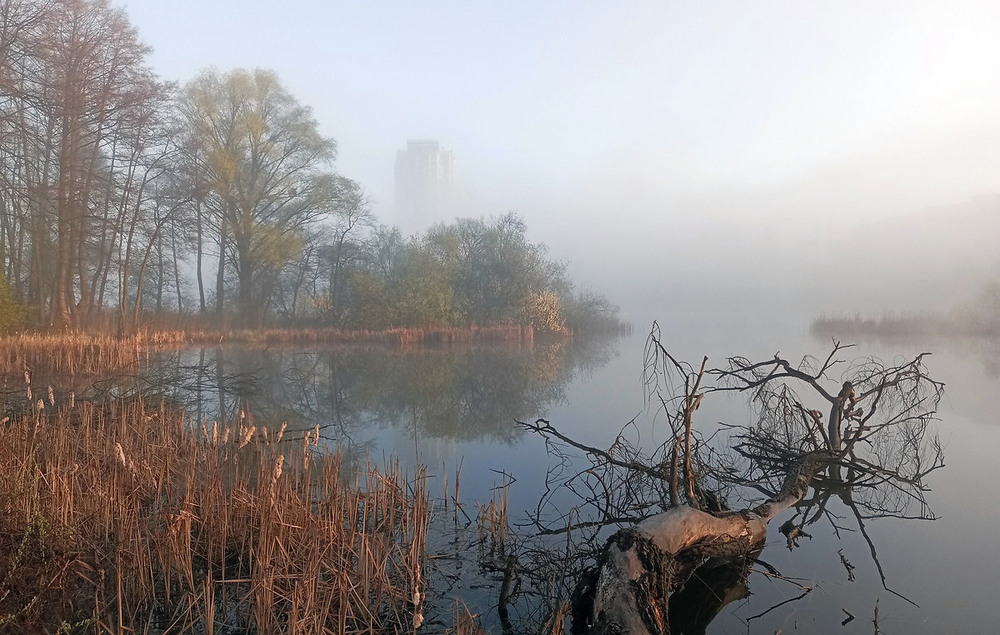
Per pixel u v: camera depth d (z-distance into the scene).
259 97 35.91
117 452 5.77
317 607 4.09
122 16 24.55
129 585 4.59
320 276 38.97
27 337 18.39
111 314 29.84
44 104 20.38
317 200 37.19
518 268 40.59
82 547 4.79
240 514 5.54
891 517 6.88
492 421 12.23
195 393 15.10
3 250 23.77
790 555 5.79
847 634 4.29
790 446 9.05
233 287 40.38
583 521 6.54
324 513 5.68
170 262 35.50
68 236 24.33
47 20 20.56
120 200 26.22
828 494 7.82
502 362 23.81
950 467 8.97
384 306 35.03
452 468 8.65
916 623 4.45
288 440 10.06
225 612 4.46
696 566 5.29
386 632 4.21
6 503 4.97
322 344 32.28
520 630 4.27
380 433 11.09
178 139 29.22
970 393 15.12
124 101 24.28
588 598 4.43
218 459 7.03
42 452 6.85
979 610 4.62
